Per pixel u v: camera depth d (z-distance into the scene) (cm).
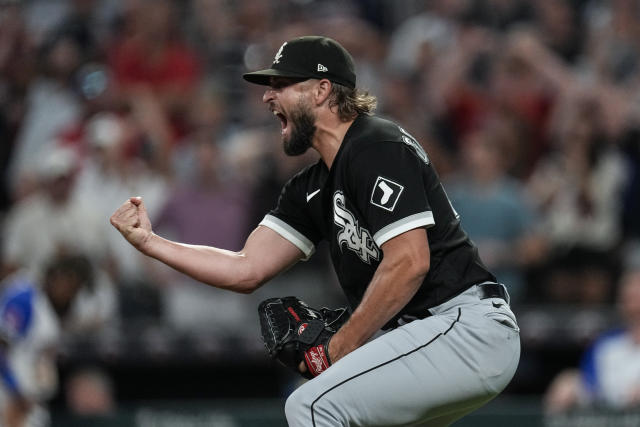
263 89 3619
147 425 2473
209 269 1509
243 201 3041
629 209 3183
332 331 1425
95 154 3020
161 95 3531
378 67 3856
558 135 3475
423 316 1429
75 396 2555
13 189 3322
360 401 1343
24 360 2406
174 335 2747
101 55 3662
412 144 1430
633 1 4009
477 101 3675
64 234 2864
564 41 4009
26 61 3569
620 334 2580
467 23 4050
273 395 2842
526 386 2833
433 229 1420
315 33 3822
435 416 1398
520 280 2894
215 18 3928
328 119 1448
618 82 3869
